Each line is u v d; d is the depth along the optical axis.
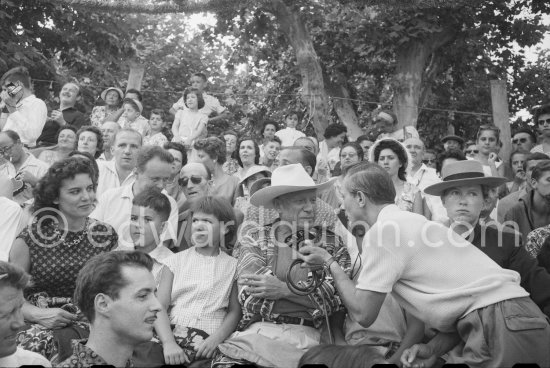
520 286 4.63
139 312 3.80
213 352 5.27
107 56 18.92
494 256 4.95
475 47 18.39
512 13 18.30
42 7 17.45
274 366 4.95
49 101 17.56
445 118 19.50
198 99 12.38
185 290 5.53
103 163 7.35
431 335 5.00
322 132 16.28
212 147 8.01
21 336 5.08
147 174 6.38
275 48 19.78
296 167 5.44
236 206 7.48
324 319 5.23
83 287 3.83
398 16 17.64
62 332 5.09
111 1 15.93
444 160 8.30
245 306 5.26
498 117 13.29
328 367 2.76
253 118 20.53
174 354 5.17
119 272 3.80
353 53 18.95
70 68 18.91
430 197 7.11
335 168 8.79
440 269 4.45
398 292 4.59
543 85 19.86
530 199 6.78
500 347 4.27
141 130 11.45
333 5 17.09
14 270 3.69
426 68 19.14
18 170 7.69
